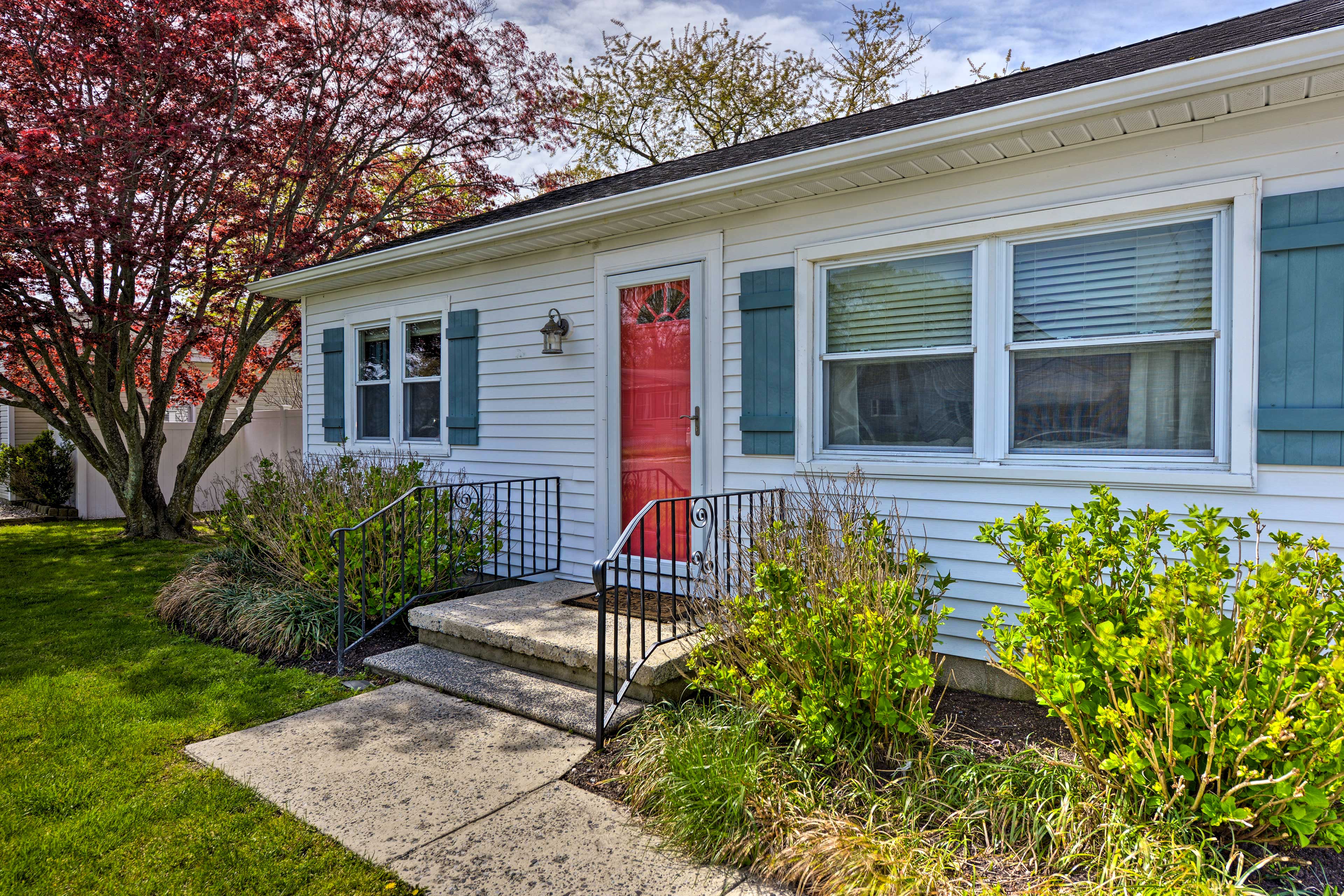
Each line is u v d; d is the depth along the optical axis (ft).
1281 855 7.57
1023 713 11.76
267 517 19.69
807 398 14.57
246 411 35.45
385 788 9.82
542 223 16.97
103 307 28.76
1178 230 11.21
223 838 8.68
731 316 15.74
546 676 13.55
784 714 9.96
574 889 7.73
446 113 38.50
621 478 17.93
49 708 12.55
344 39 34.78
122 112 27.91
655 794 9.22
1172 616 7.62
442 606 15.88
